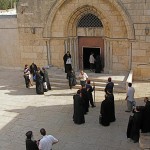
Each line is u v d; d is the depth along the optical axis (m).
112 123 16.56
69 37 24.03
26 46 25.27
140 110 14.45
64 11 23.47
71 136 15.50
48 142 12.27
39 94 21.28
